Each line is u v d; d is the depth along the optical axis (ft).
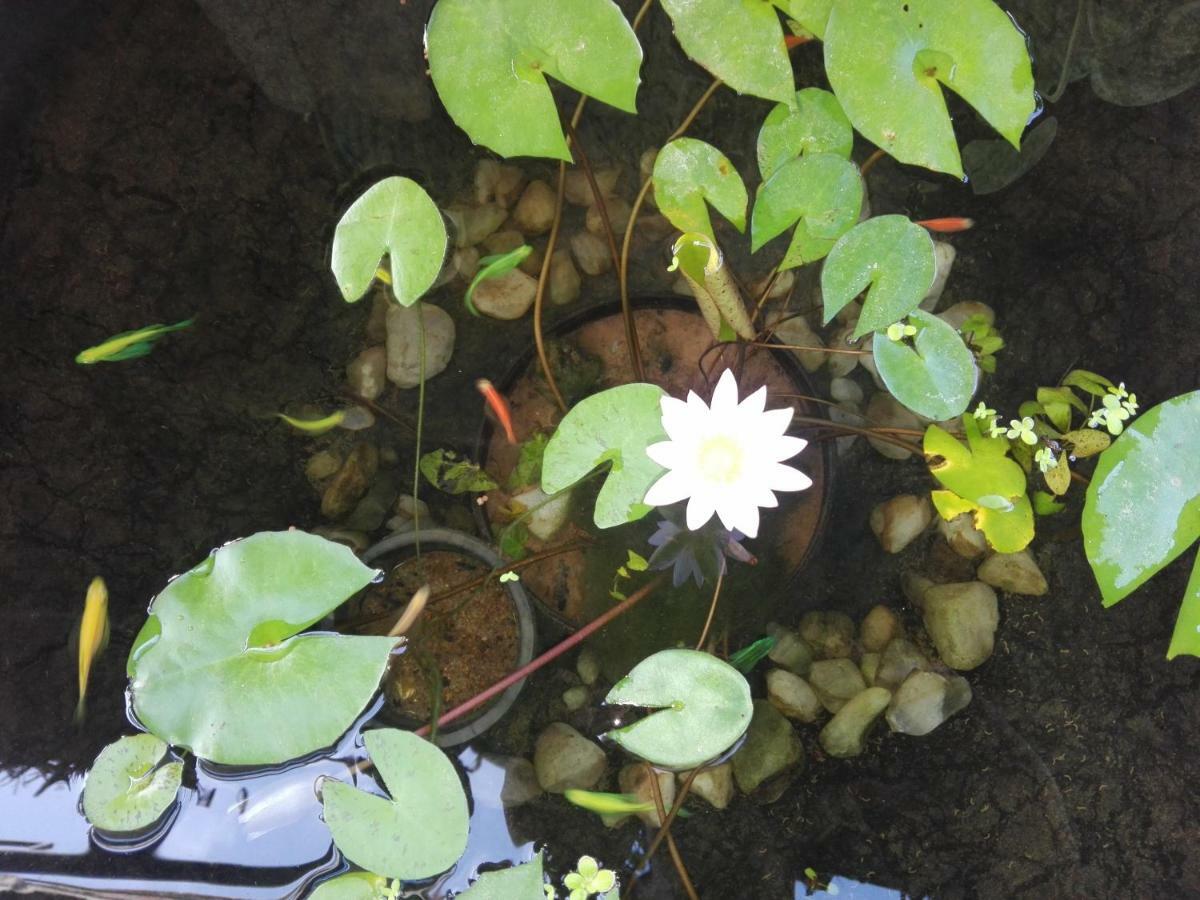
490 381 2.39
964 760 2.17
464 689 2.18
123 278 2.25
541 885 1.85
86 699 2.08
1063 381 2.26
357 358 2.37
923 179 2.37
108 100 2.26
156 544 2.21
